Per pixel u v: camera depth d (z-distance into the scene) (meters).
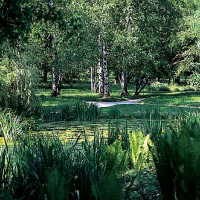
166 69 37.38
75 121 14.84
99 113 16.38
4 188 3.96
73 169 4.24
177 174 3.35
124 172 5.15
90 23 27.66
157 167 3.62
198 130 4.07
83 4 27.72
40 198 3.45
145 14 31.89
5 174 4.15
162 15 35.47
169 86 45.97
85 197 3.84
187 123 6.02
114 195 3.05
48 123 14.05
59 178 3.21
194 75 30.78
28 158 4.50
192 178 3.27
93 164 4.38
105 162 4.73
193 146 3.24
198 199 3.25
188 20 33.50
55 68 32.03
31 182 4.06
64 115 15.61
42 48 28.75
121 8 31.92
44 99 25.95
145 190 4.12
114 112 16.20
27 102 14.74
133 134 5.53
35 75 15.20
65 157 4.45
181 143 3.27
